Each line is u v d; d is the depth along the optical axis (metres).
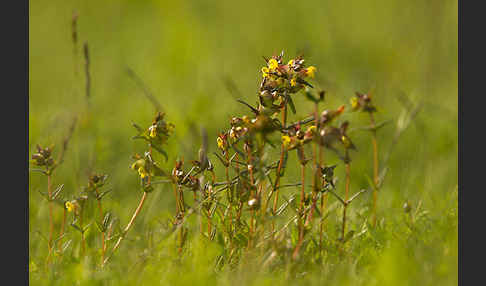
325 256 6.90
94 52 18.92
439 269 6.24
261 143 6.45
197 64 17.22
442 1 16.66
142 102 14.13
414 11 17.92
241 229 7.08
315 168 6.43
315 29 18.94
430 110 12.35
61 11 23.36
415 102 12.09
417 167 10.45
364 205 8.48
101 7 23.23
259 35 19.23
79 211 7.25
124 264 7.02
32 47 20.41
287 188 9.08
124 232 7.14
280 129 6.53
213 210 7.18
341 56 16.27
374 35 18.31
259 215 6.93
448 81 14.75
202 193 7.06
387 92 13.62
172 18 20.30
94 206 8.73
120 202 9.67
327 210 7.52
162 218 8.68
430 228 7.37
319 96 6.27
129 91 15.38
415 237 7.08
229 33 19.86
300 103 12.97
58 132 11.16
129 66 17.25
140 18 22.50
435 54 15.19
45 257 7.72
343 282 6.25
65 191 9.82
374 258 6.83
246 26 20.34
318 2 20.48
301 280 6.41
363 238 7.34
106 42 20.20
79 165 9.84
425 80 14.14
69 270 6.82
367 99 6.83
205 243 6.97
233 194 6.96
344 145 6.43
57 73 17.58
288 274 6.34
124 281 6.45
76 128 10.77
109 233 7.49
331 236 7.23
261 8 21.34
